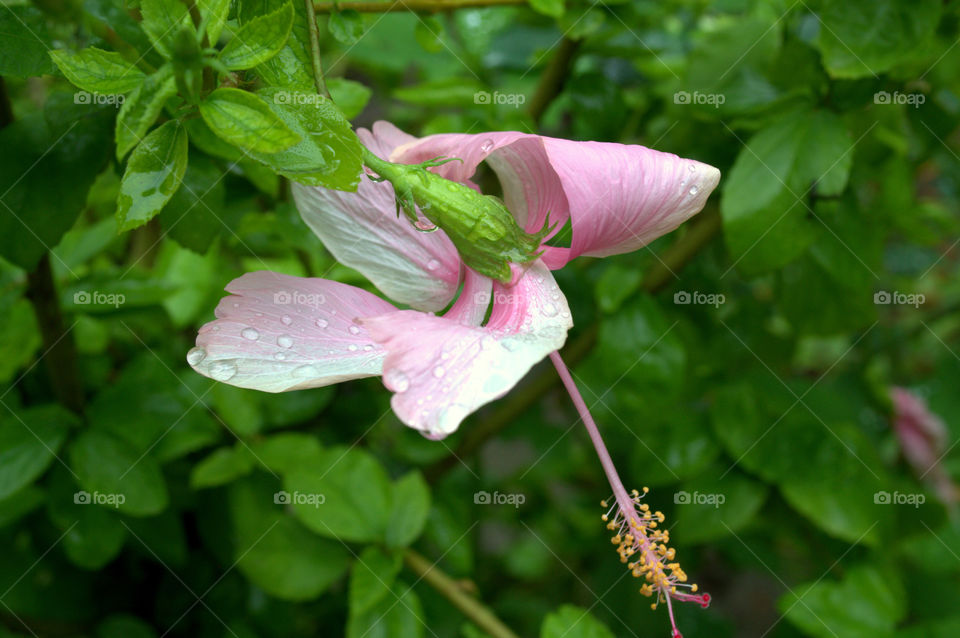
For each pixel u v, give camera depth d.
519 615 0.63
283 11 0.28
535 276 0.31
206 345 0.29
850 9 0.38
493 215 0.30
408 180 0.29
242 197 0.38
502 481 0.62
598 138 0.46
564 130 0.56
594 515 0.64
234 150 0.33
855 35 0.38
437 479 0.48
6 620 0.43
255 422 0.42
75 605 0.44
